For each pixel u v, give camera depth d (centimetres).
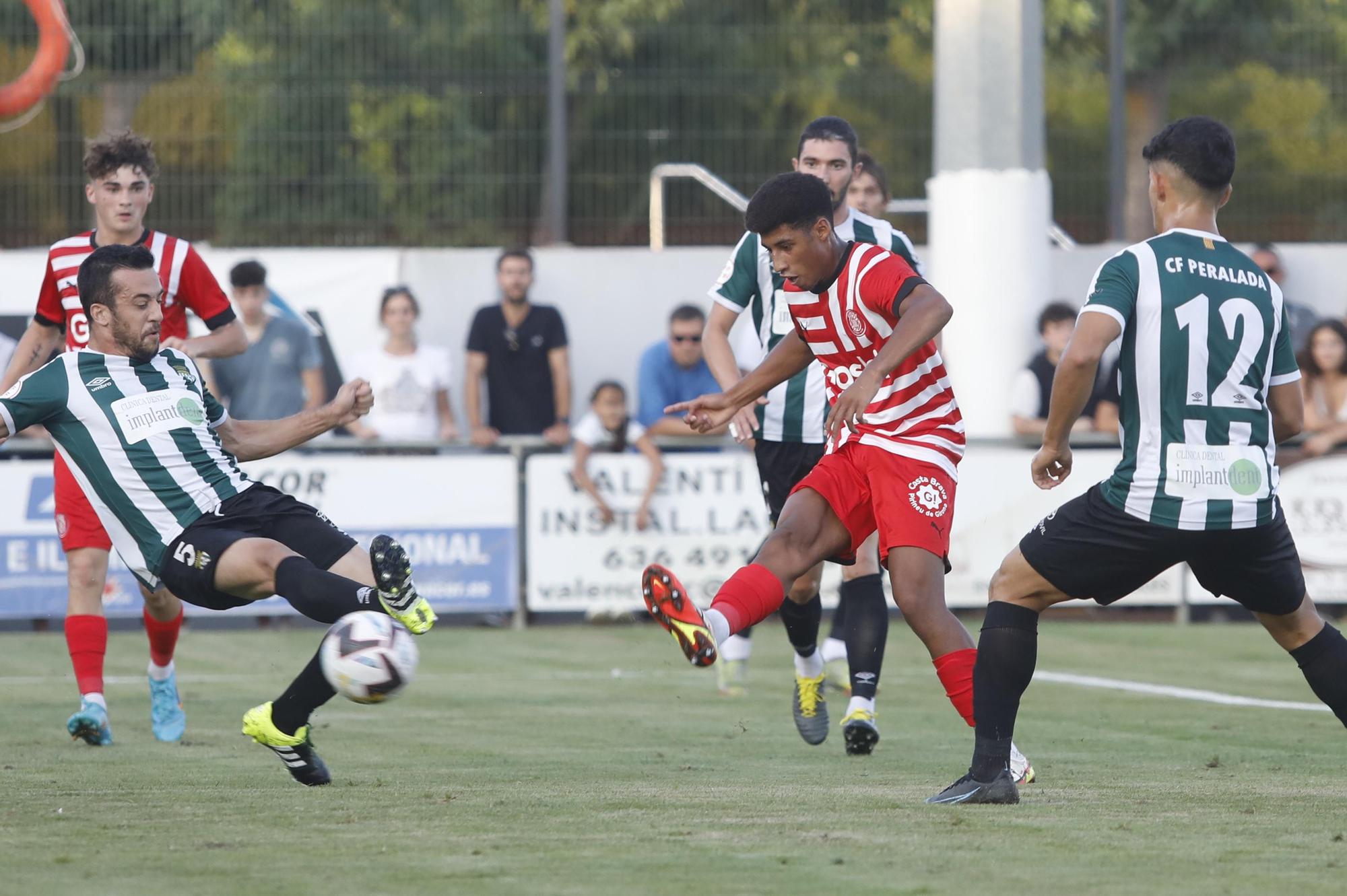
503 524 3862
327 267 4275
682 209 4419
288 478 3800
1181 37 4466
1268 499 1540
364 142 4334
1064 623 4000
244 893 1233
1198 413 1519
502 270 4019
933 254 4219
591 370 4400
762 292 2262
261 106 4303
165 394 1788
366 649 1556
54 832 1492
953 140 4156
